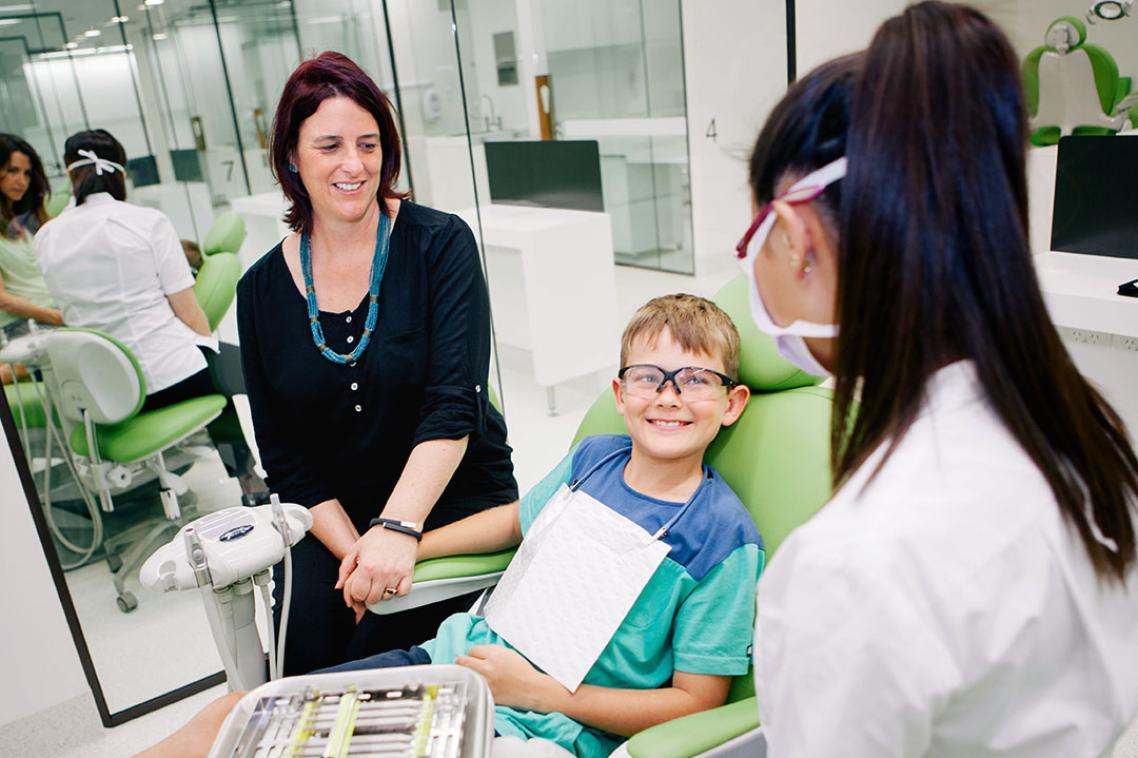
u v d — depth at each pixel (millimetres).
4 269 1727
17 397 1769
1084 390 493
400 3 3203
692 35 3160
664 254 3982
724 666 1034
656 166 3953
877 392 487
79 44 2096
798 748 482
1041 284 464
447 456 1324
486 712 721
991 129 447
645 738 891
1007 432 477
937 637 442
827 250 504
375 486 1458
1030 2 3891
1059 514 473
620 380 1170
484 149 3645
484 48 4172
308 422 1417
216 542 1033
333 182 1262
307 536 1432
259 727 743
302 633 1346
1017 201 461
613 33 3979
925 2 480
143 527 1963
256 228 2605
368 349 1359
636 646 1080
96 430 1867
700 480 1150
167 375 1942
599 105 4148
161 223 1879
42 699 1847
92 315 1824
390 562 1226
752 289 564
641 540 1102
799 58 2451
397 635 1409
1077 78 2705
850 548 457
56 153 1772
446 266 1363
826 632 459
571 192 3377
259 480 2135
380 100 1301
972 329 458
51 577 1794
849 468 511
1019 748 488
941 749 496
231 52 2637
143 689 1894
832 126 487
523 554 1221
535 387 3346
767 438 1171
